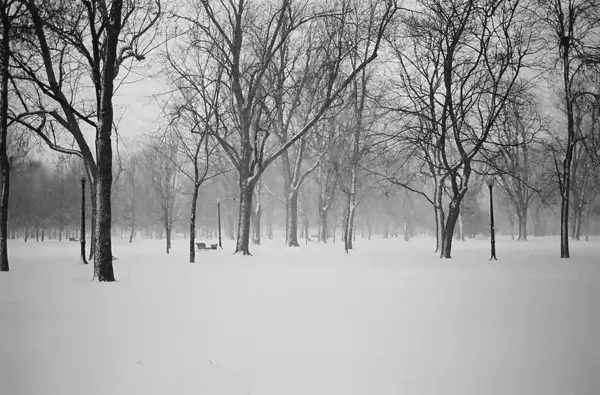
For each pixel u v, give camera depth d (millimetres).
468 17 27875
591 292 11984
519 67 27109
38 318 8398
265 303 10180
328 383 5031
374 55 28500
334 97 29359
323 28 35469
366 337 6996
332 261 24688
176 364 5676
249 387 4926
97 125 16438
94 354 6078
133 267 20891
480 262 23906
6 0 18266
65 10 19531
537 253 32719
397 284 13969
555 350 6285
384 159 32781
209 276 16578
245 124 31156
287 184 48719
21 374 5293
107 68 16484
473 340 6812
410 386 4938
